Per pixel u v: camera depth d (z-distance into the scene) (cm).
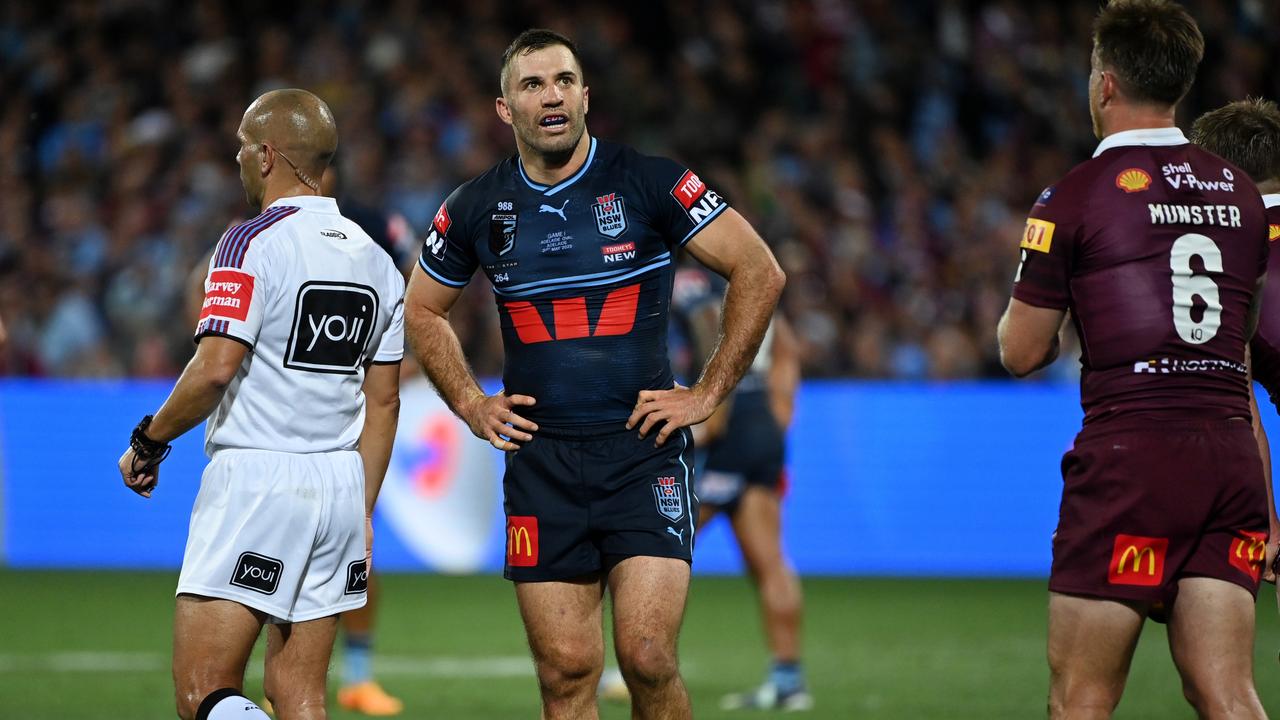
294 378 1570
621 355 1641
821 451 4419
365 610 2411
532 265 1642
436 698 2525
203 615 1534
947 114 6216
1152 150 1494
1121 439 1447
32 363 5034
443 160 5697
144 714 2336
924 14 6475
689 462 1678
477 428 1688
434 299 1738
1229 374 1462
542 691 1683
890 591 4041
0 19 6266
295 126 1622
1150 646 3091
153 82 6103
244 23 6312
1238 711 1409
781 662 2478
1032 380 4875
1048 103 6266
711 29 6419
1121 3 1528
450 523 4322
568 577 1664
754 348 1639
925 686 2659
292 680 1595
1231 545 1445
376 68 6094
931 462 4391
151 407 4450
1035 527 4353
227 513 1545
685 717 1616
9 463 4462
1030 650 3073
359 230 1658
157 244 5331
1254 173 1656
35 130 5972
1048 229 1491
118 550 4422
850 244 5488
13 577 4194
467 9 6341
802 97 6191
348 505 1608
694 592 4041
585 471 1634
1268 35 6169
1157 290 1455
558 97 1606
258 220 1575
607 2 6494
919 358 5056
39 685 2595
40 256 5322
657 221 1644
